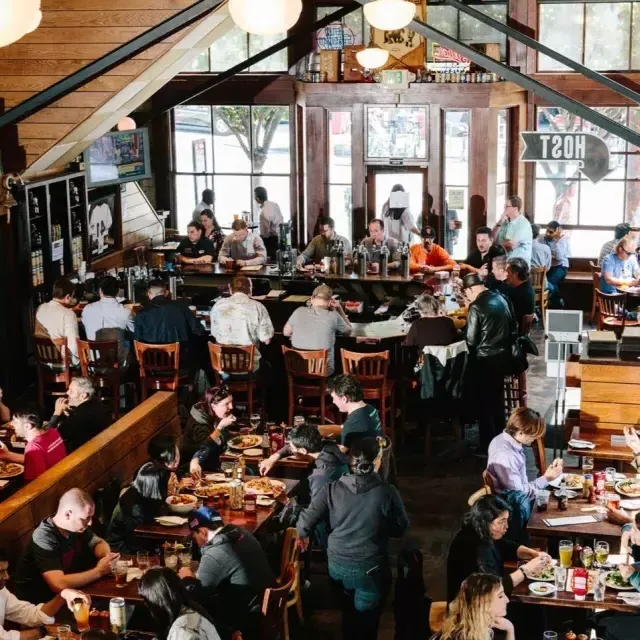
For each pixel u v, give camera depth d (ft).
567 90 48.06
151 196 52.06
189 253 43.80
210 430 25.44
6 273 35.37
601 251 45.50
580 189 49.11
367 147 49.47
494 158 48.37
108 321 33.37
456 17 48.52
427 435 31.94
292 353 31.17
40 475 21.72
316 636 22.12
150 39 25.13
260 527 22.06
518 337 31.81
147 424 25.82
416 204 49.90
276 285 40.24
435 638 16.62
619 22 47.37
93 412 25.75
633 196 48.65
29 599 19.33
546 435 33.09
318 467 22.47
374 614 19.76
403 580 19.11
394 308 39.24
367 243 41.91
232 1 18.81
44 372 33.60
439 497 29.09
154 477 21.62
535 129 49.01
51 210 39.47
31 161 35.42
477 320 30.94
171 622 16.22
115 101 35.83
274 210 49.85
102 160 41.98
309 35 49.24
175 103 43.93
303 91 49.42
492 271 36.06
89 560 20.45
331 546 19.84
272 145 50.49
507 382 34.99
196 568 20.25
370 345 32.83
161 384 32.78
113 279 33.63
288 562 19.90
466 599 16.10
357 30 49.16
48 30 34.01
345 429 24.06
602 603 18.66
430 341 31.01
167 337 32.81
